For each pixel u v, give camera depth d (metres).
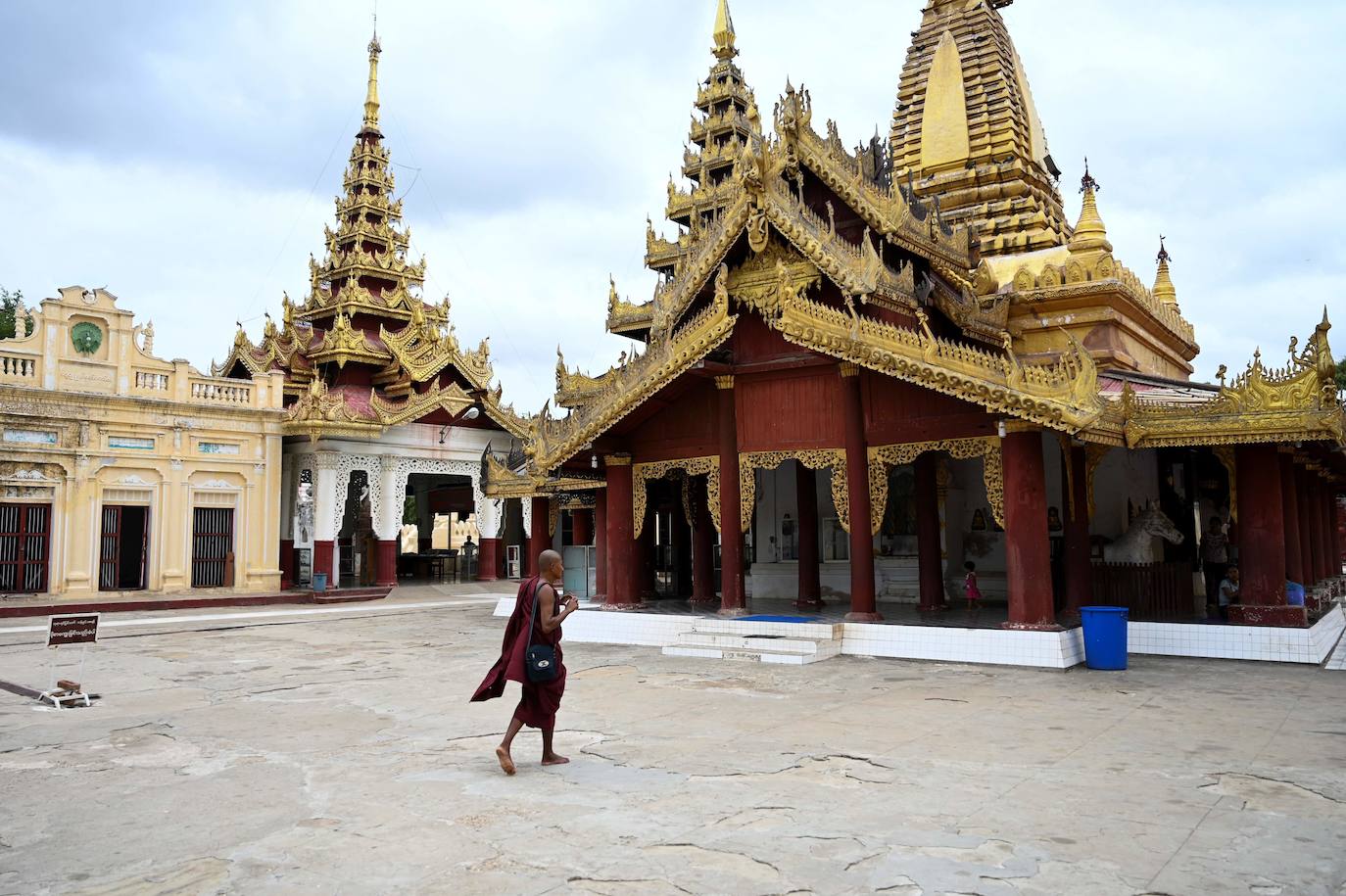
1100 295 25.81
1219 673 16.25
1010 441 17.94
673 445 23.11
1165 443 18.33
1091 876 6.82
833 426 20.94
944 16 34.47
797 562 27.23
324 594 38.97
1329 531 30.97
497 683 10.29
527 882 6.81
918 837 7.71
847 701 14.02
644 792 9.12
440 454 46.38
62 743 11.82
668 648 19.80
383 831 8.02
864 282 18.95
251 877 6.99
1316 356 17.11
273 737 12.04
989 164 32.25
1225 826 7.94
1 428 33.12
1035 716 12.73
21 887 6.87
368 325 48.75
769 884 6.72
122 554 36.84
